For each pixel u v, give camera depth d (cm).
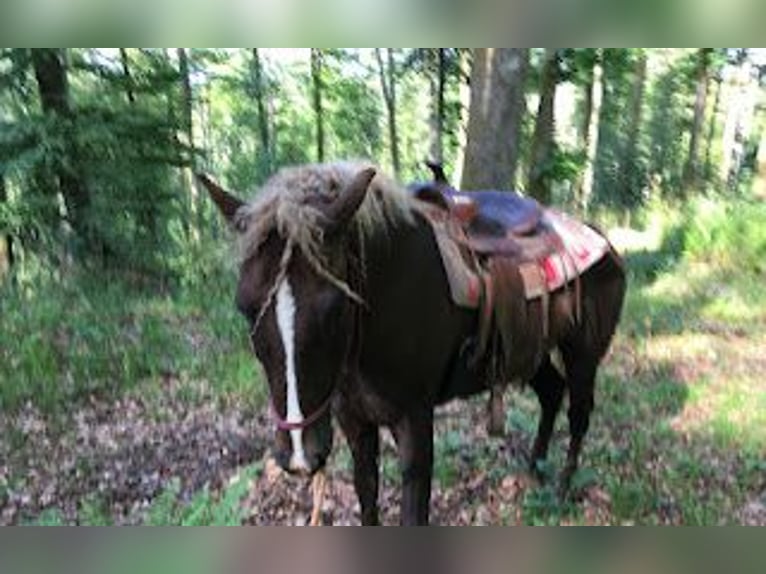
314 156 3073
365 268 340
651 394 732
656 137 3303
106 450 596
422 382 379
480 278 416
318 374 306
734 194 1866
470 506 509
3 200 1075
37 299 905
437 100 2341
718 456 603
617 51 1608
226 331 845
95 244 1088
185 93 1875
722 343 915
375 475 403
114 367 743
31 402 671
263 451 594
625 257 1348
